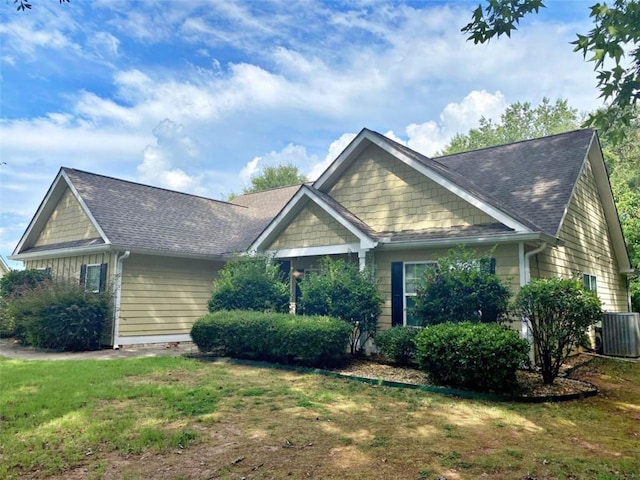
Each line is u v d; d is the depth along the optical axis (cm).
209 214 1845
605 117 574
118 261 1332
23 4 634
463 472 412
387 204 1195
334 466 424
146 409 608
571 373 923
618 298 1589
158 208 1659
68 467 420
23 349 1276
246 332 1030
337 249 1175
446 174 1118
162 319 1420
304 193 1237
